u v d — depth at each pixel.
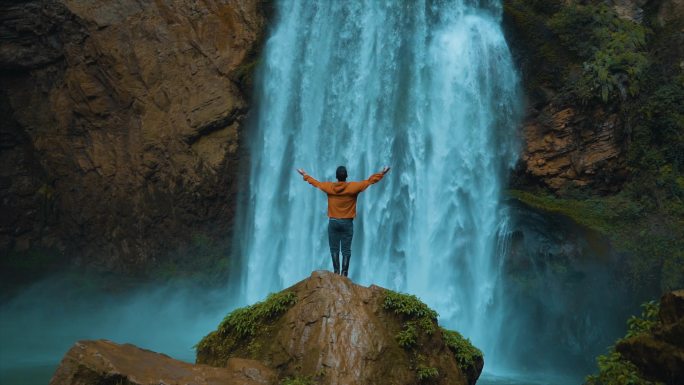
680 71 22.80
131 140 29.39
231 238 27.80
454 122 23.55
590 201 21.88
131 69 29.03
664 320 7.80
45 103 31.62
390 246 22.98
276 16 27.73
